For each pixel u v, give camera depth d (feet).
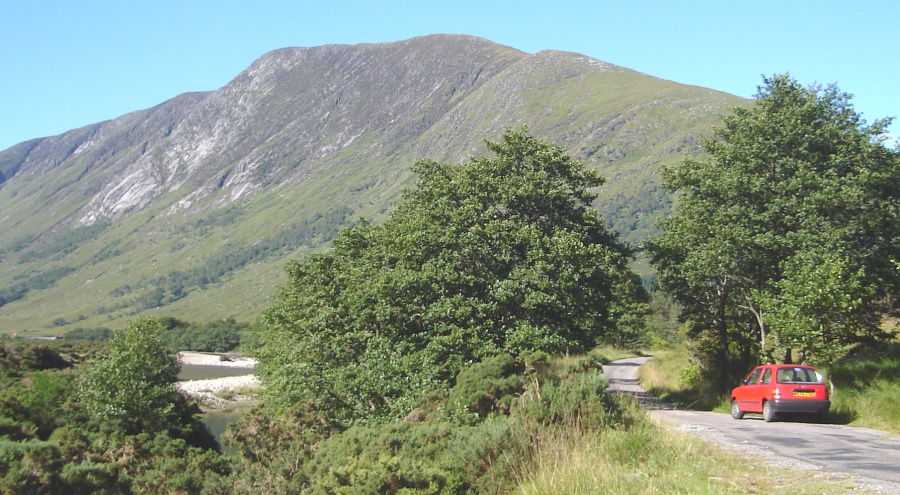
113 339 124.77
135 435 106.93
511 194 91.45
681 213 101.86
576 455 32.35
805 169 85.97
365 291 84.07
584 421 38.42
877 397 60.49
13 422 91.61
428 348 75.51
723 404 90.22
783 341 77.20
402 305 82.89
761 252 86.63
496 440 36.83
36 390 111.65
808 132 87.25
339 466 38.58
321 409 85.30
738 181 87.71
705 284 98.84
